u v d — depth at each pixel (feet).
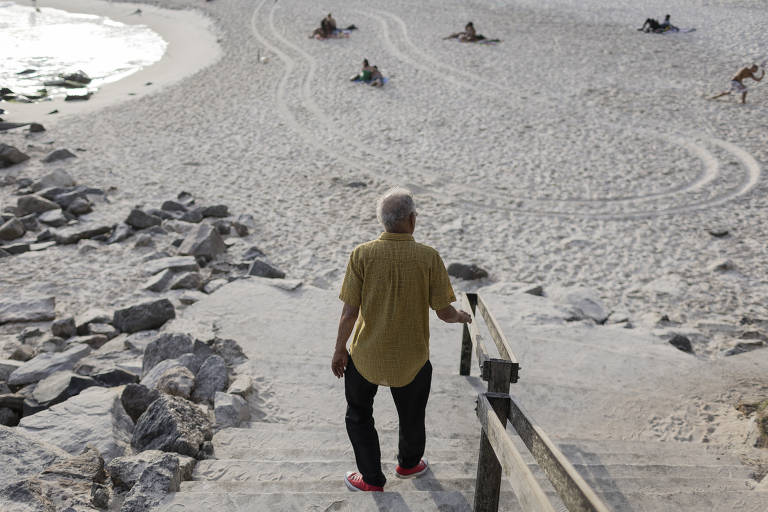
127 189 40.24
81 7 133.08
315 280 27.55
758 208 36.04
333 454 12.67
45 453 10.57
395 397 9.88
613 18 90.53
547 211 36.24
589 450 13.71
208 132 52.29
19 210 35.27
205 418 13.37
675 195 38.14
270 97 62.03
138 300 25.21
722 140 47.14
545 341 20.44
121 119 56.70
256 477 11.12
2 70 83.05
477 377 17.39
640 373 18.52
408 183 40.83
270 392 16.75
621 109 54.70
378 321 9.38
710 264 29.53
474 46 78.13
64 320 22.09
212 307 22.63
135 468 10.30
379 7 103.96
